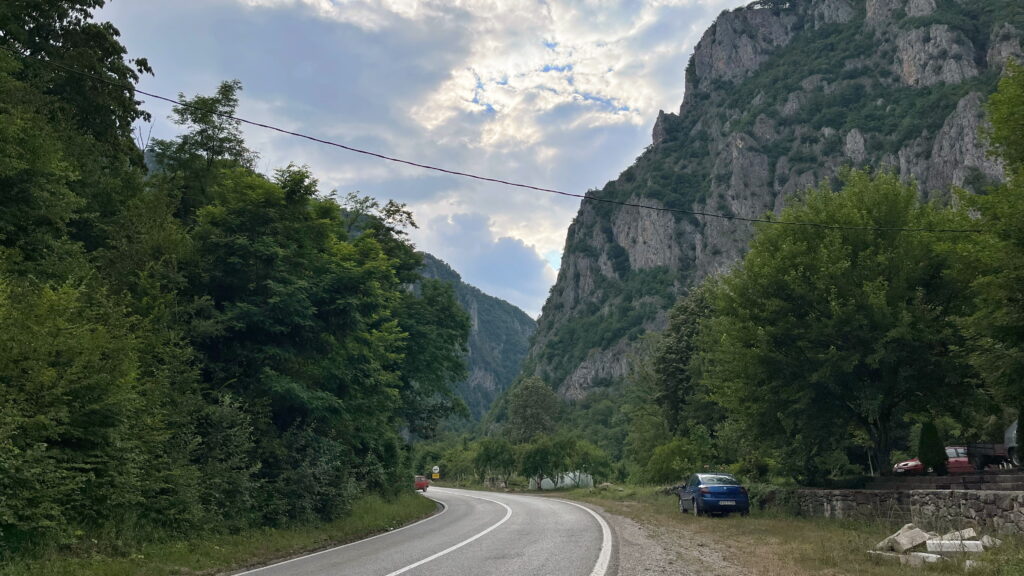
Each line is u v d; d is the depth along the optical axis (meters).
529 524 19.50
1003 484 14.78
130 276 16.34
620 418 136.38
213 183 26.03
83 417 11.48
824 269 20.19
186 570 11.05
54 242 15.32
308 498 18.00
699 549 12.80
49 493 10.12
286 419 19.80
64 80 22.27
